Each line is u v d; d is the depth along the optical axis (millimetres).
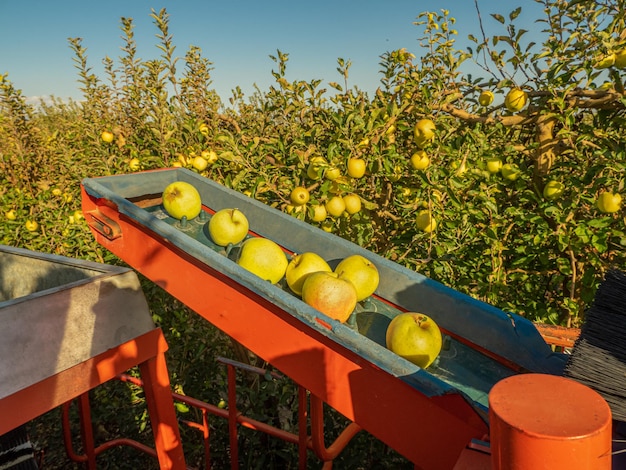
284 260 2285
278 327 1707
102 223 2549
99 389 4102
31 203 5691
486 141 3803
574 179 3078
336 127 3939
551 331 1866
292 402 3527
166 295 4766
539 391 745
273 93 4535
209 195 3102
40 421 4215
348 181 3572
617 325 1061
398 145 4098
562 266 3383
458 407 1229
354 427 2291
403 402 1352
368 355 1395
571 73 2955
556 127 3498
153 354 2027
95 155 5445
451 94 3586
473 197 3805
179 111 4707
